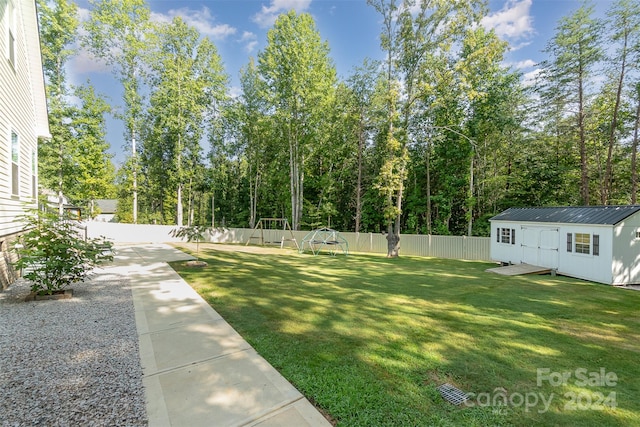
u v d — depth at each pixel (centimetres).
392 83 1338
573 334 408
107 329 380
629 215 761
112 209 3438
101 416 210
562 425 216
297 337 373
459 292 657
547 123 1567
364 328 411
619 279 760
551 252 933
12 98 643
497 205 1791
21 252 479
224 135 2323
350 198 2248
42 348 319
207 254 1269
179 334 372
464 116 1706
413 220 1942
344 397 242
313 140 1956
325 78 1895
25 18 756
